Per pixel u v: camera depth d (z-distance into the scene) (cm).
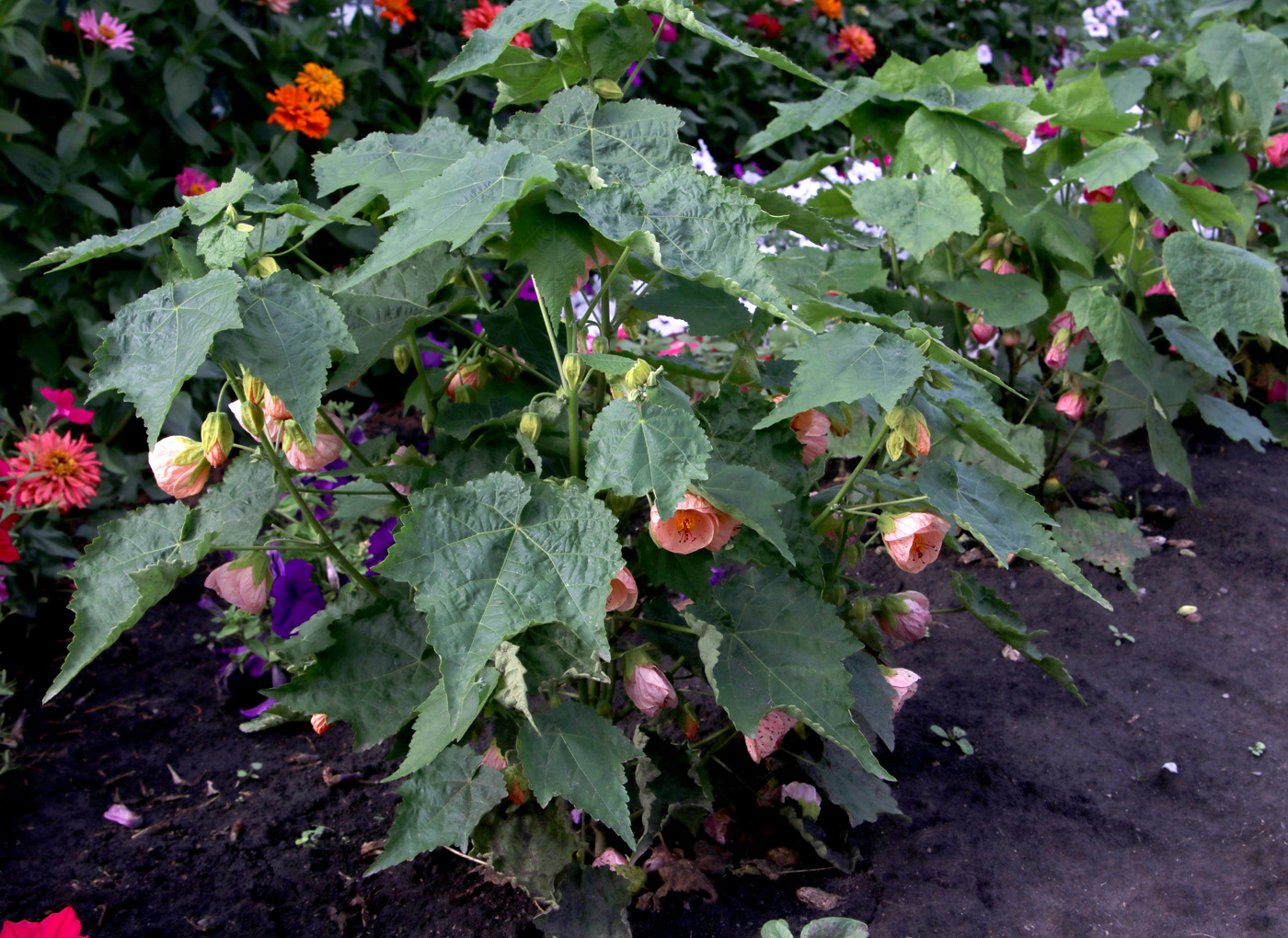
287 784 115
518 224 73
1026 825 107
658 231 71
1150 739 121
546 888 82
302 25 214
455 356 121
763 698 79
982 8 371
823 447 93
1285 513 169
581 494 70
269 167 202
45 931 75
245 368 69
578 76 84
